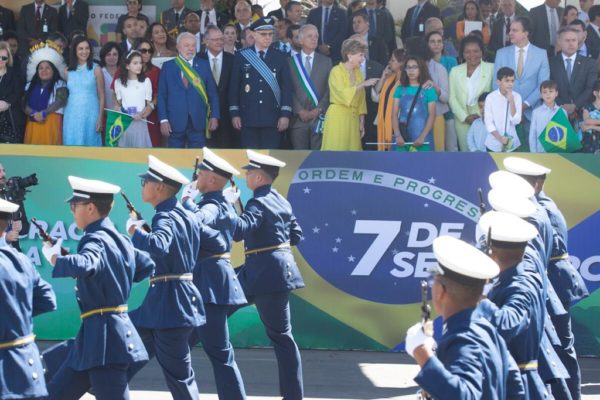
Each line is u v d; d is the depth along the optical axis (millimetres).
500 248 9156
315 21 19609
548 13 20031
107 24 20953
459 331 7258
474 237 16328
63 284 16578
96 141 18062
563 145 17234
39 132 18094
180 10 20516
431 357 6836
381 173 16391
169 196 11914
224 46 19500
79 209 10672
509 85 17422
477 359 7039
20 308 9234
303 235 16406
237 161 16422
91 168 16562
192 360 16031
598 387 14719
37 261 16547
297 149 18219
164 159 16500
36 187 16578
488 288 9164
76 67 18047
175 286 11734
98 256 10320
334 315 16406
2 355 9094
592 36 20156
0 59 18062
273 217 13320
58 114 18141
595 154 16250
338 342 16438
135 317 11836
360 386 14453
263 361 15773
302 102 18109
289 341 13336
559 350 13109
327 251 16406
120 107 17812
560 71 18078
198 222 12117
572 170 16297
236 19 20844
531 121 17578
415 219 16391
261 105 17859
